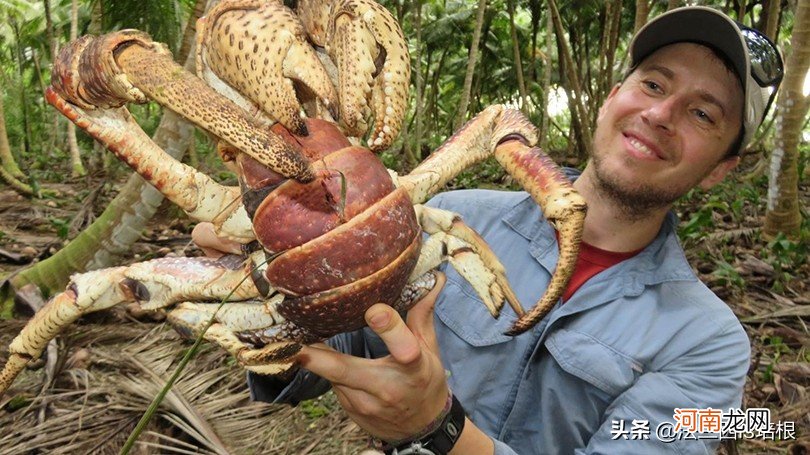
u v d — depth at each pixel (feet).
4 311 4.33
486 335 2.35
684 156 2.21
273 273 1.38
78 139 16.39
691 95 2.18
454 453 1.84
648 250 2.40
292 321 1.44
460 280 2.42
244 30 1.29
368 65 1.31
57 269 4.43
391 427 1.76
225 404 3.32
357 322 1.45
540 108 22.85
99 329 4.16
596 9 15.79
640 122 2.21
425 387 1.66
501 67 21.74
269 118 1.38
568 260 1.52
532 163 1.61
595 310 2.29
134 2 7.45
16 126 17.38
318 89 1.30
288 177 1.24
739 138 2.36
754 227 7.16
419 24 14.66
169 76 1.23
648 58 2.31
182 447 3.17
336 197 1.34
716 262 5.62
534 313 1.56
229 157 1.49
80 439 3.14
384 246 1.36
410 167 13.67
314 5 1.41
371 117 1.41
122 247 4.45
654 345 2.24
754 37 2.35
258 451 3.09
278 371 1.53
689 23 2.19
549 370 2.31
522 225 2.48
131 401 3.37
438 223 1.68
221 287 1.53
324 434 3.19
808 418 3.65
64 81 1.34
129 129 1.41
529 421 2.36
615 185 2.26
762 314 4.85
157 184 1.44
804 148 16.25
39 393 3.57
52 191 9.39
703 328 2.27
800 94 6.51
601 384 2.21
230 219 1.50
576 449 2.23
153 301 1.59
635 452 2.11
